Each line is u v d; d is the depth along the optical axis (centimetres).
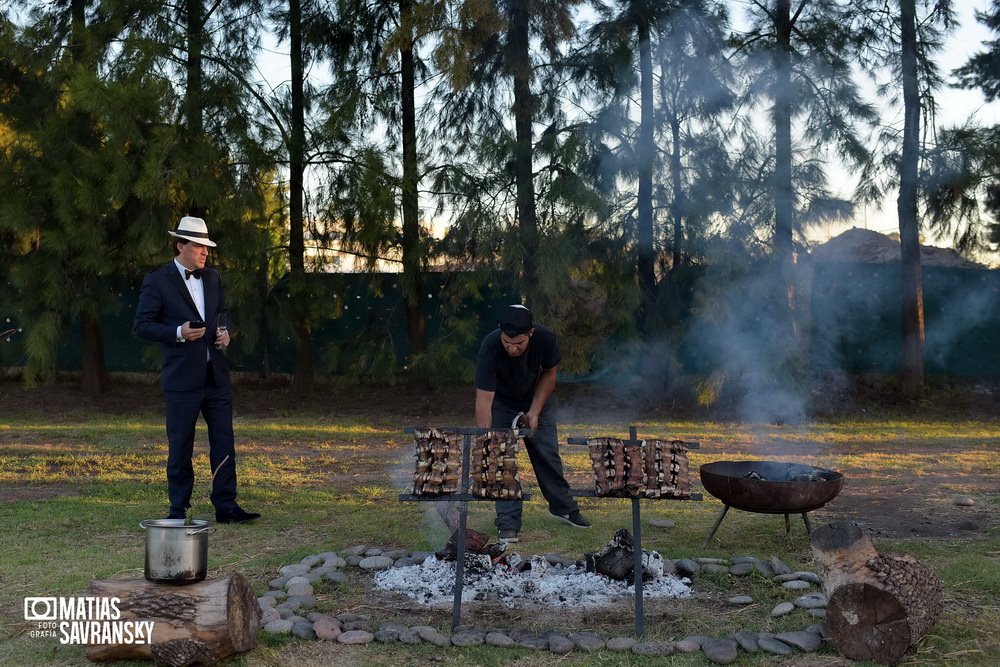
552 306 1196
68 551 459
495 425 498
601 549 434
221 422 541
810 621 352
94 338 1373
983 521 560
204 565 312
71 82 1089
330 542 488
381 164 1227
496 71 1254
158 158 1089
